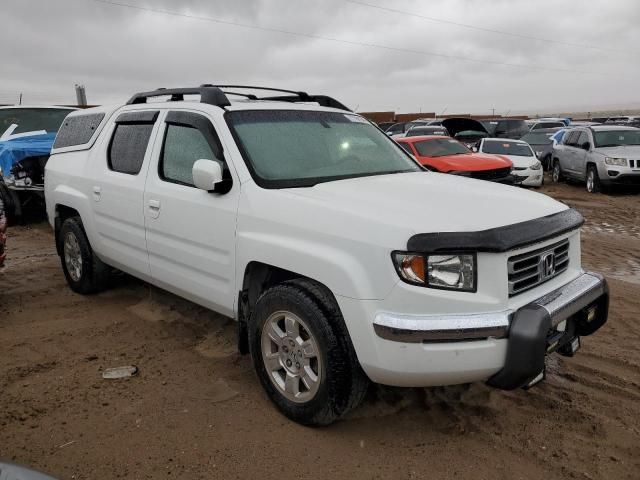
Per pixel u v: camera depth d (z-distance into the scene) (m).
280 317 3.38
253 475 2.93
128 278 6.13
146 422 3.41
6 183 9.29
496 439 3.25
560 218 3.29
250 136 3.89
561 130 19.45
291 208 3.33
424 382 2.90
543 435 3.29
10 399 3.67
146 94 4.92
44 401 3.65
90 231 5.25
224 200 3.73
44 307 5.40
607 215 11.40
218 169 3.63
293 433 3.29
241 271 3.62
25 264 7.05
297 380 3.33
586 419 3.45
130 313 5.23
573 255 3.53
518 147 16.08
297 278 3.37
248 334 3.67
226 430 3.33
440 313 2.82
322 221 3.15
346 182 3.72
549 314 2.89
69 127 5.99
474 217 2.99
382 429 3.34
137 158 4.67
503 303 2.88
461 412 3.53
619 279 6.58
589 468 2.99
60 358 4.28
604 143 14.95
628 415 3.50
